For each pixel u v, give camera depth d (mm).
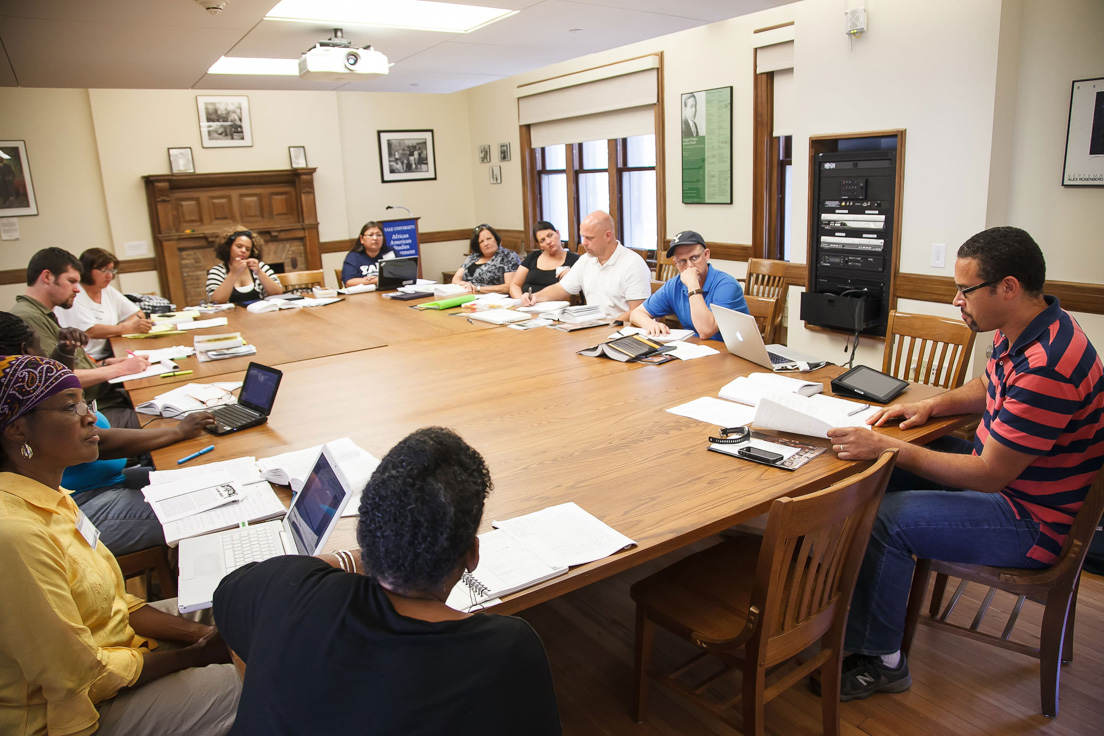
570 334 3480
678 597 1725
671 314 3672
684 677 2025
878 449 1815
